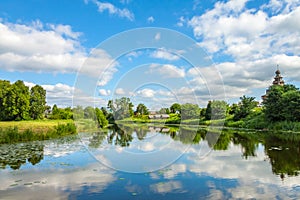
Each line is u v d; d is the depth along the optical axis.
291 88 34.25
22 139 19.17
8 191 7.16
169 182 7.94
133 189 7.23
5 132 18.91
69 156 12.46
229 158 11.84
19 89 48.31
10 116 47.09
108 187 7.47
